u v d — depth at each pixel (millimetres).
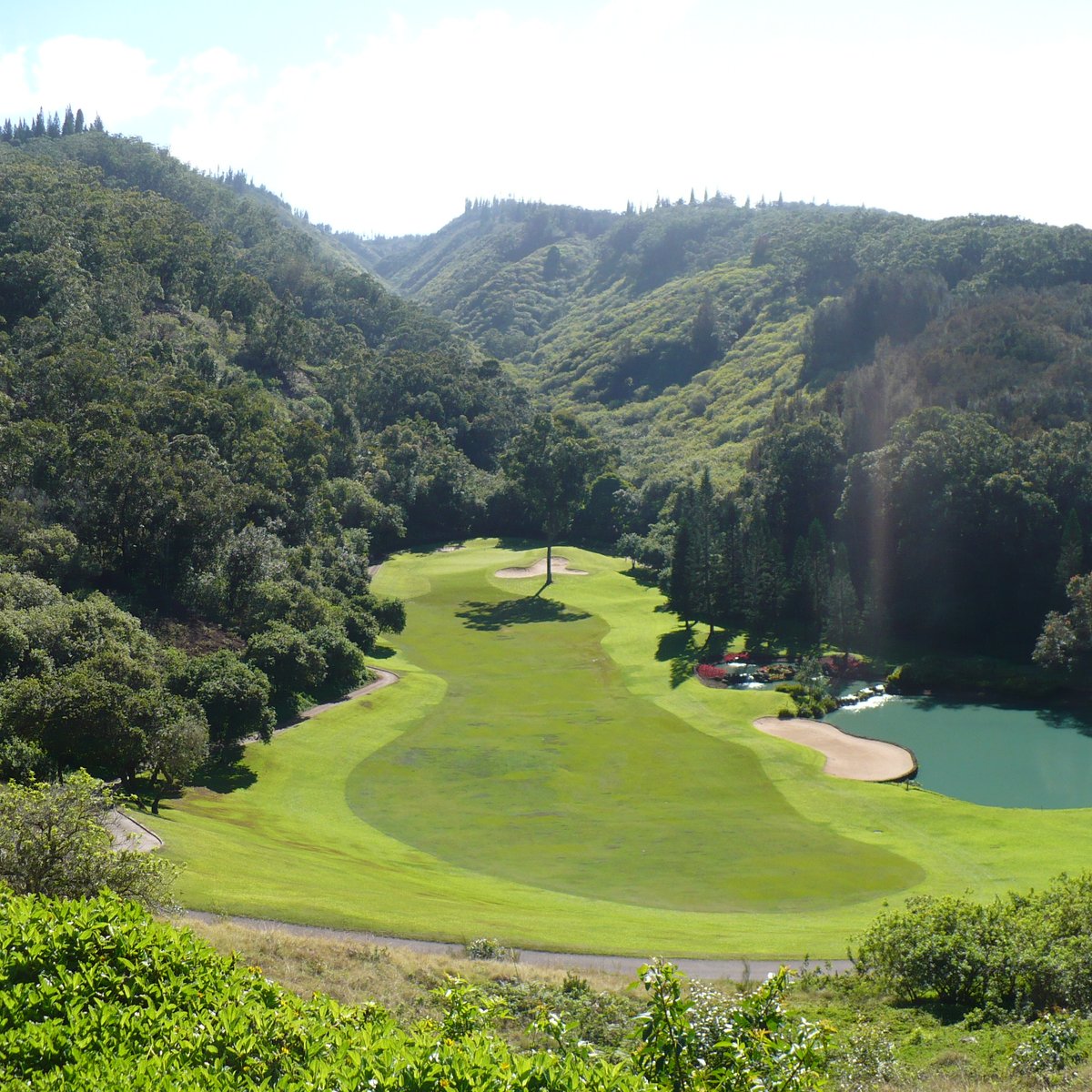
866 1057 18984
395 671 80000
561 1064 11547
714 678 80625
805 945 31297
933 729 68625
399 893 35594
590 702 73500
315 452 106750
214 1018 12852
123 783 46969
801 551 95375
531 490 123500
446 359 175250
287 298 192750
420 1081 11117
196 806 46938
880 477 96625
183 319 142000
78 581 75062
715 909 37281
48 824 22609
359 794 53125
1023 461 93438
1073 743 65438
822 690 75500
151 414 93938
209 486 83312
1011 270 151875
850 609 85875
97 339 107500
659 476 134875
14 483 79875
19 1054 11742
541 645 90875
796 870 42000
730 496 114062
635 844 45719
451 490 136375
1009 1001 22688
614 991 24172
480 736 64438
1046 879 39750
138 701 45750
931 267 167250
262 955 24188
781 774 56812
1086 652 76562
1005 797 55875
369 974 23938
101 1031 12336
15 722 42625
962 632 90125
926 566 92375
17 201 136125
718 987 25688
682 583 96188
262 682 57969
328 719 65500
